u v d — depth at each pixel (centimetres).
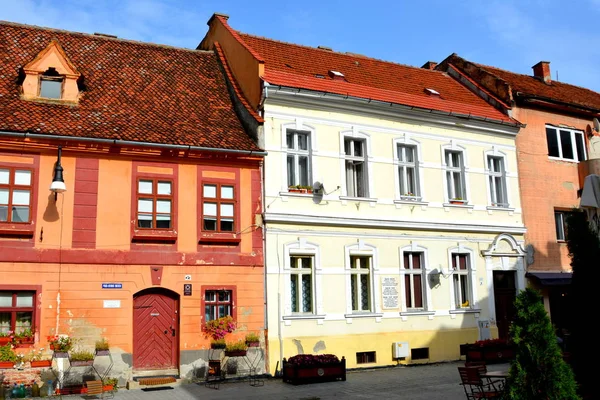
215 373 1609
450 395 1437
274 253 1842
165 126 1789
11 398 1438
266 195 1850
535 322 1055
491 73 2602
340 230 1972
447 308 2142
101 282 1614
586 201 1222
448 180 2270
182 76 2081
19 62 1816
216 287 1745
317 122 1984
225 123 1927
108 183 1664
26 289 1532
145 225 1695
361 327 1952
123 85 1908
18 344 1498
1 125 1541
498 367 1792
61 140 1598
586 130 2647
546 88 2806
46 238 1572
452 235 2205
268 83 1888
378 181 2069
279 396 1453
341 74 2214
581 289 1134
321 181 1955
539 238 2416
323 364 1667
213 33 2380
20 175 1573
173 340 1694
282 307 1825
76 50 1972
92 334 1584
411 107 2145
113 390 1505
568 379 1020
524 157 2447
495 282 2303
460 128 2298
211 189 1792
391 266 2053
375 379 1714
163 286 1684
